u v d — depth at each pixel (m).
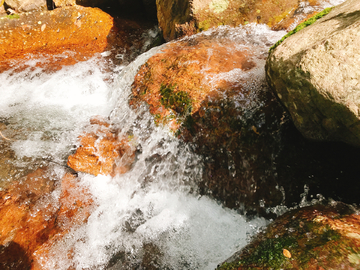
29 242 2.29
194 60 2.91
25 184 2.66
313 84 1.60
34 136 3.17
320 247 1.36
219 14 3.57
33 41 4.59
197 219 2.51
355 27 1.57
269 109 2.29
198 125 2.53
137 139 2.84
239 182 2.35
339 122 1.53
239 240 2.21
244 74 2.66
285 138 2.18
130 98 3.10
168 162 2.69
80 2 5.05
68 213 2.55
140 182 2.80
